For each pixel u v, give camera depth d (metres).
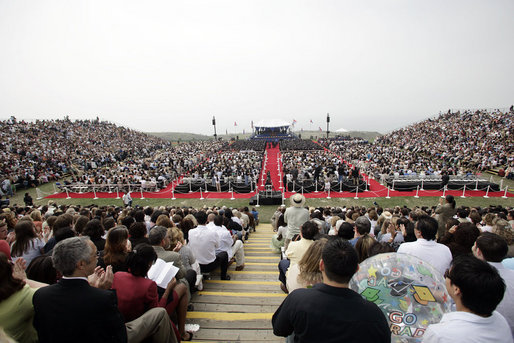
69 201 21.77
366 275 2.38
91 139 45.28
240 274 6.80
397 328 2.22
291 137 71.00
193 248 5.66
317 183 23.38
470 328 1.91
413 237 5.21
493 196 20.39
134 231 4.78
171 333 3.26
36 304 2.35
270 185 22.61
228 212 8.52
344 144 54.28
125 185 23.73
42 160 30.02
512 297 2.64
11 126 37.97
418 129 51.97
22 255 5.16
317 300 1.90
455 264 2.13
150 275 3.74
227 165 29.73
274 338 3.95
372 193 22.47
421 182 22.53
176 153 44.91
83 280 2.42
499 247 2.94
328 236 4.16
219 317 4.48
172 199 22.39
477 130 39.62
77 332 2.26
